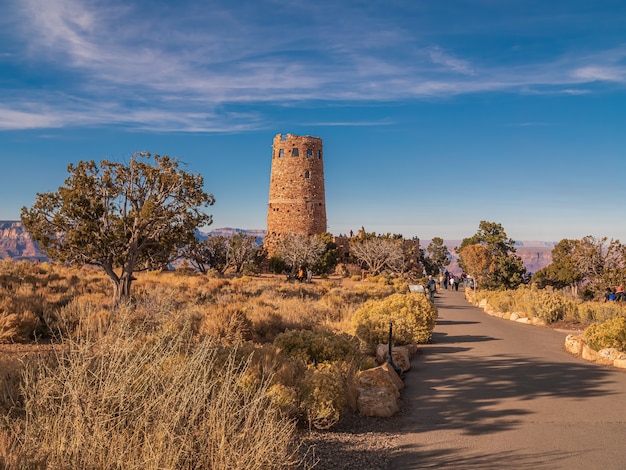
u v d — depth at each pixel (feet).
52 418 15.43
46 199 63.62
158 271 137.18
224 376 21.61
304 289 123.75
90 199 63.87
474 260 197.98
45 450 14.07
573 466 19.67
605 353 42.78
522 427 25.03
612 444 22.40
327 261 224.53
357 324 52.34
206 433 16.06
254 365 26.61
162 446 14.52
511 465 19.74
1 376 22.41
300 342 36.76
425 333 53.36
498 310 91.30
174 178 66.49
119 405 15.53
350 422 25.54
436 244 397.60
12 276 82.43
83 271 118.11
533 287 126.11
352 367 33.24
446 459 20.36
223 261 201.05
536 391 32.78
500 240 283.59
